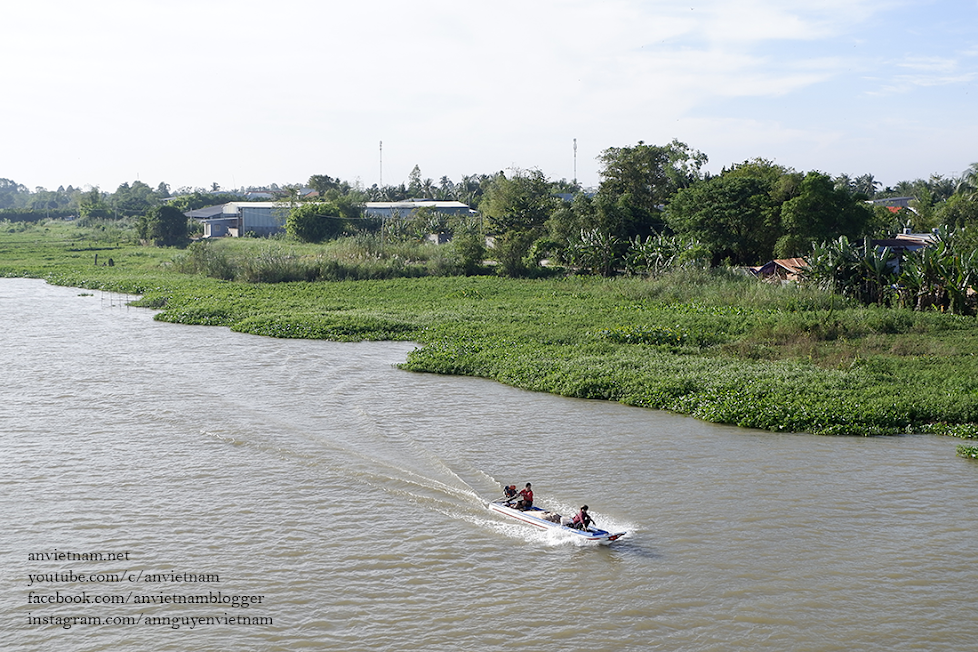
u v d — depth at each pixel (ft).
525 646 49.08
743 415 94.27
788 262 217.77
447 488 73.15
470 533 64.23
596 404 103.40
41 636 50.34
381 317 167.94
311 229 369.71
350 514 67.56
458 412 98.63
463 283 233.76
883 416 93.09
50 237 458.09
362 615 52.49
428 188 592.60
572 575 57.52
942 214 300.81
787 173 249.34
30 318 178.60
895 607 53.36
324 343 147.84
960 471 78.28
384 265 258.37
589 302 191.01
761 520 66.44
